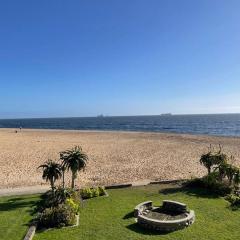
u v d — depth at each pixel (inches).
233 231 620.1
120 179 1143.0
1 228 652.1
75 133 3570.4
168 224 622.2
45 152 1835.6
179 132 4010.8
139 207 721.0
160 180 1090.1
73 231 631.8
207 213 721.6
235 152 1822.1
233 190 887.1
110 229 638.5
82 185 1058.7
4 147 2078.0
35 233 625.3
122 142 2409.0
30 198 869.2
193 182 973.2
